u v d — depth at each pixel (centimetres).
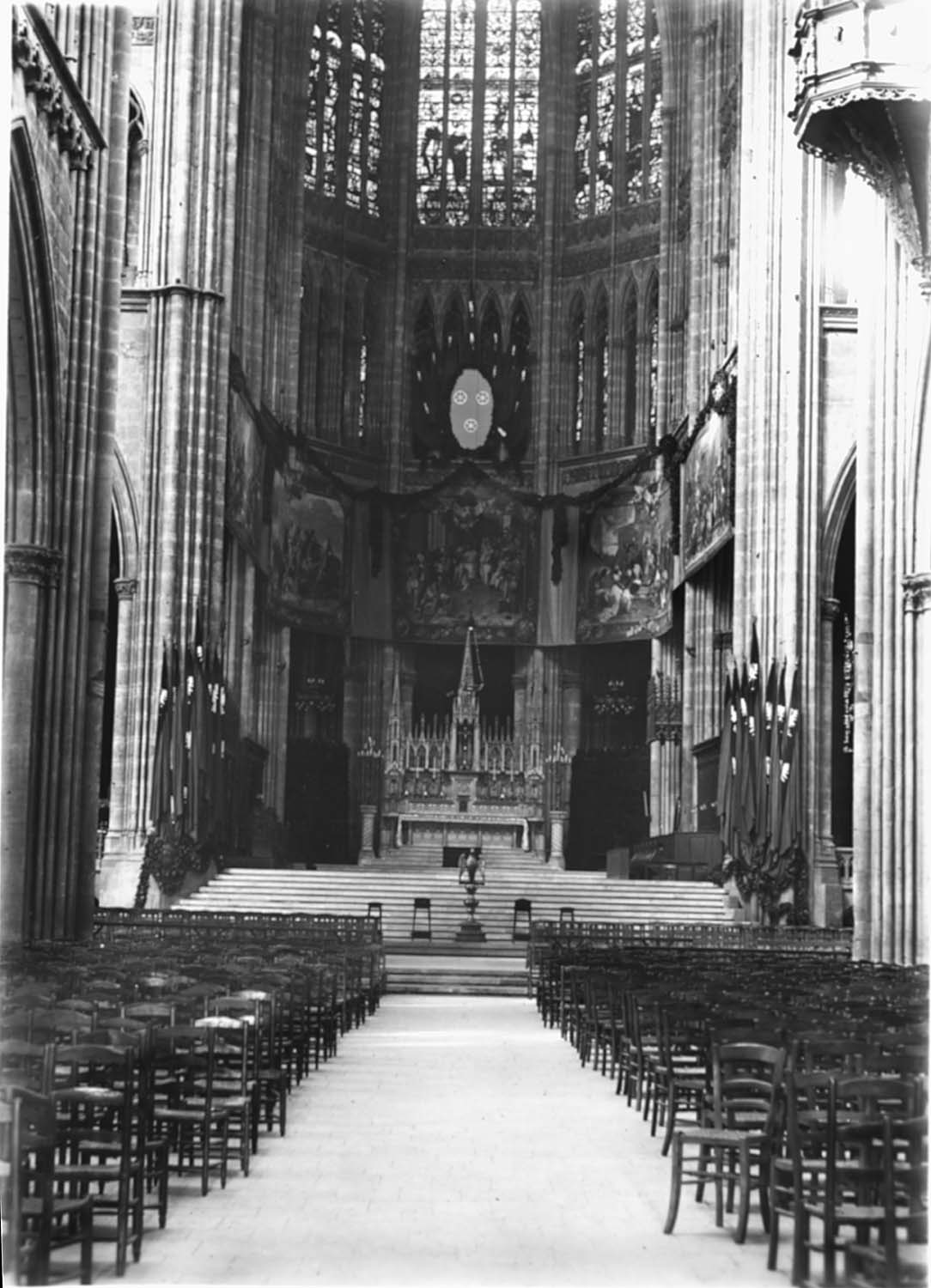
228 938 3312
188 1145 1642
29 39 2908
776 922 4747
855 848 3738
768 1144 1401
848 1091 1223
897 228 2752
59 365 3388
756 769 4825
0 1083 1299
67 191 3403
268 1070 1884
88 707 3578
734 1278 1271
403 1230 1406
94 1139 1266
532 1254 1334
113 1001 1756
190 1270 1266
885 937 3647
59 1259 1311
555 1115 2072
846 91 2512
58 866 3431
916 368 3691
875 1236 1389
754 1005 1838
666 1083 1831
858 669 3731
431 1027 3262
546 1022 3347
